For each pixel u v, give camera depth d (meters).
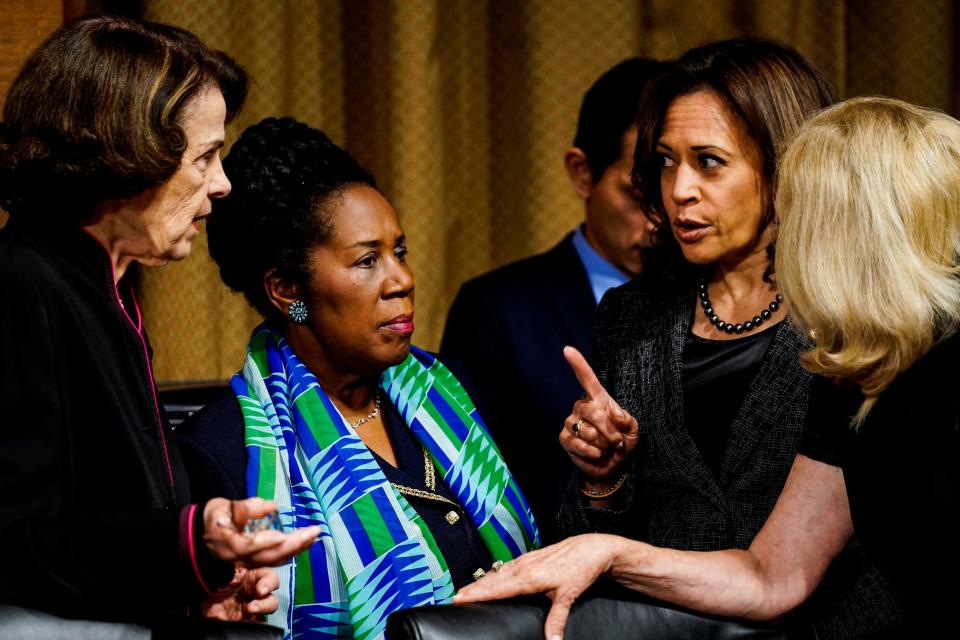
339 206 3.29
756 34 6.62
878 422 2.73
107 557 2.48
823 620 3.07
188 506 2.51
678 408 3.32
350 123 6.31
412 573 3.20
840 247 2.68
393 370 3.61
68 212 2.71
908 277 2.60
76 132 2.61
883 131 2.73
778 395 3.18
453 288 6.57
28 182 2.66
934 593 2.71
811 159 2.76
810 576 3.00
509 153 6.65
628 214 4.65
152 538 2.47
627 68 4.68
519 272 4.91
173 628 2.54
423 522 3.34
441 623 2.68
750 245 3.33
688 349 3.39
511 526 3.51
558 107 6.64
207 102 2.79
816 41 6.68
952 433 2.62
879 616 3.04
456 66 6.48
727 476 3.23
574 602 2.90
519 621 2.80
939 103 6.84
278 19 5.96
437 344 6.41
